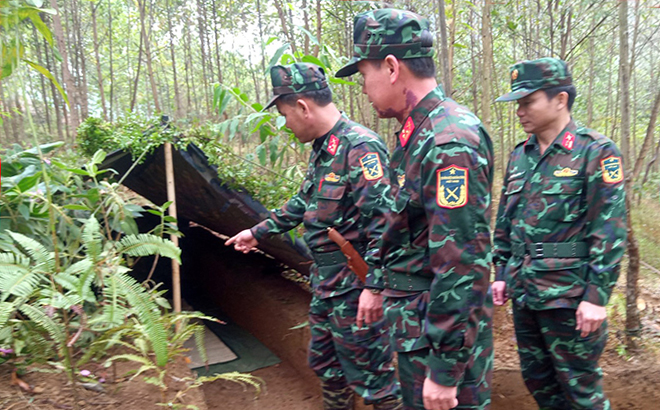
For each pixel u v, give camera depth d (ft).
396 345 5.91
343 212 8.13
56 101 38.11
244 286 15.30
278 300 13.66
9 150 9.95
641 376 9.17
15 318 8.44
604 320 7.23
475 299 5.03
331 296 8.37
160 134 11.13
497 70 24.97
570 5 15.28
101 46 46.39
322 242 8.40
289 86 8.08
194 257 18.92
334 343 8.68
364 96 19.72
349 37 20.13
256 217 11.70
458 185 4.93
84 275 7.08
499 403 9.66
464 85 22.04
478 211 4.99
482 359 5.77
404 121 5.70
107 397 7.73
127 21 45.73
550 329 7.60
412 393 5.83
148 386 8.23
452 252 4.94
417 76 5.48
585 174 7.23
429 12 15.17
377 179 7.54
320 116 8.20
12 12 7.86
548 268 7.46
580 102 23.36
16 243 8.95
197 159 11.49
